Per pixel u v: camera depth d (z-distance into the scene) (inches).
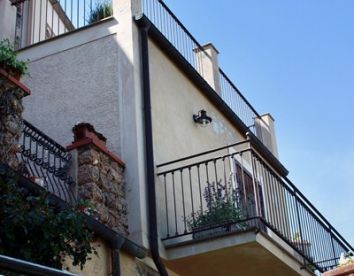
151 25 350.3
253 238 285.7
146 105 324.2
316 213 383.2
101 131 321.4
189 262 302.7
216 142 402.3
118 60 338.3
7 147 231.6
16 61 245.8
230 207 310.8
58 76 352.8
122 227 287.3
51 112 343.6
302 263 335.0
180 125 360.5
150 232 291.4
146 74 332.8
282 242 343.0
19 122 241.1
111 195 286.0
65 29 441.7
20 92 244.8
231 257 301.6
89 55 349.1
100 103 331.6
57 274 101.4
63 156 278.5
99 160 284.4
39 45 367.6
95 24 354.3
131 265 270.7
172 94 362.6
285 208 351.6
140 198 295.4
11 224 202.1
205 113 379.9
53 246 209.2
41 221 208.8
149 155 310.7
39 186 222.4
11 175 210.7
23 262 98.1
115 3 353.7
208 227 298.7
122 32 343.9
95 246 247.4
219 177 389.7
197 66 448.5
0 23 351.3
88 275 239.8
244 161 436.1
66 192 272.2
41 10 409.4
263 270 322.0
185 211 331.6
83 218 225.6
